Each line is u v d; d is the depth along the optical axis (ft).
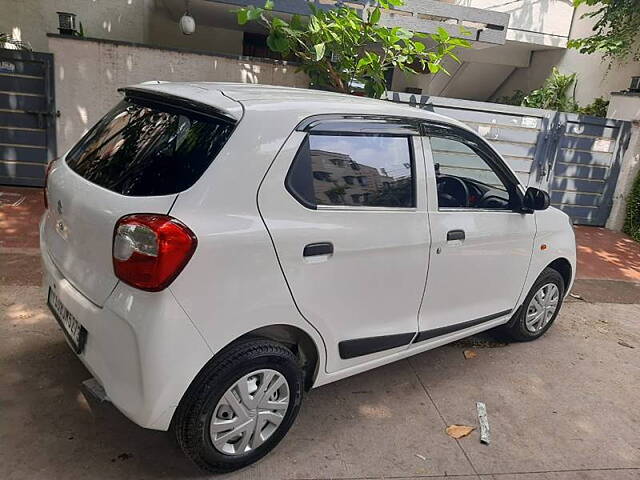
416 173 9.83
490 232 11.27
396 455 9.21
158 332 6.75
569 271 14.52
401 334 10.03
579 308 17.61
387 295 9.54
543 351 13.94
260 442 8.43
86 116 22.94
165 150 7.65
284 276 7.84
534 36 34.50
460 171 11.00
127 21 29.60
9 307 12.64
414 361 12.66
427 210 9.98
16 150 22.89
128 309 6.84
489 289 11.84
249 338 7.92
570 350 14.19
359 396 10.91
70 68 22.27
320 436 9.48
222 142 7.36
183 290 6.86
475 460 9.33
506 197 12.12
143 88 8.96
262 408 8.23
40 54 21.91
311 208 8.16
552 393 11.90
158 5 32.24
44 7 28.40
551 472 9.27
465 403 11.08
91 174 8.19
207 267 7.00
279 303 7.85
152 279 6.68
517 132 26.00
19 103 22.39
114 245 6.98
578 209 28.19
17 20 28.25
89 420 9.11
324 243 8.26
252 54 35.06
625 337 15.57
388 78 37.19
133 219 6.84
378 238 9.03
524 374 12.60
